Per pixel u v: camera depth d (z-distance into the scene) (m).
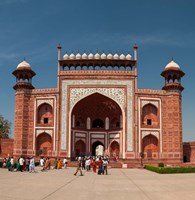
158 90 21.95
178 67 22.08
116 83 21.84
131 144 21.12
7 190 6.92
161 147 21.36
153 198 5.99
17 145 21.19
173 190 7.22
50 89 21.97
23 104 21.66
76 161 21.09
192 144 22.02
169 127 21.45
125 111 21.53
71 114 21.70
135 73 21.97
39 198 5.85
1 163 17.05
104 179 10.28
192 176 11.86
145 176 11.85
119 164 19.56
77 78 21.98
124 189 7.40
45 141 21.75
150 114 21.95
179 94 21.80
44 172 13.63
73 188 7.52
